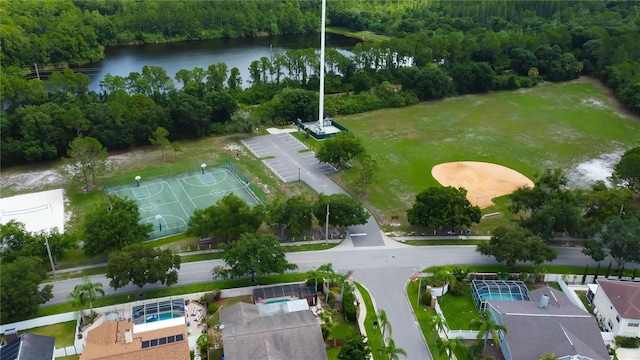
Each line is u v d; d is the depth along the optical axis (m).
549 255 108.56
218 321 96.25
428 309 101.81
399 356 89.75
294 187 147.38
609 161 169.25
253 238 105.38
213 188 145.88
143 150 170.62
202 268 112.00
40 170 155.38
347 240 123.50
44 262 110.25
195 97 186.50
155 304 97.00
